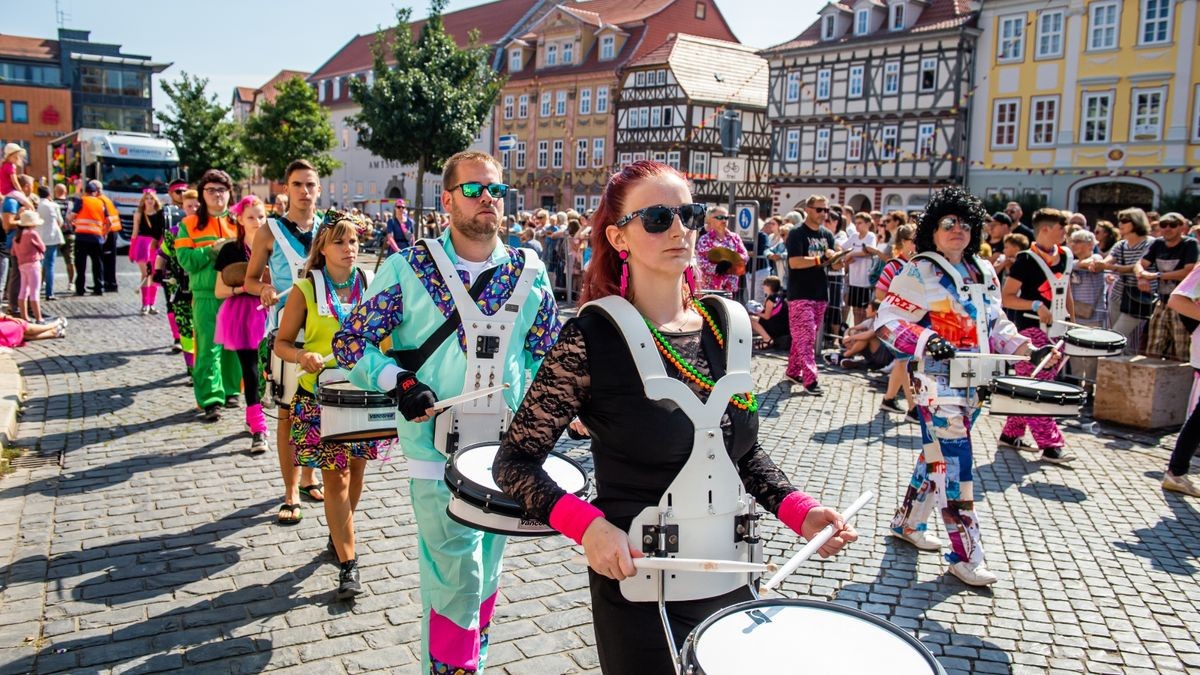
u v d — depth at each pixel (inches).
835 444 296.4
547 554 195.5
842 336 492.4
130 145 1156.5
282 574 180.2
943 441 184.5
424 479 120.9
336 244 181.2
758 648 70.2
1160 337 361.1
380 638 155.1
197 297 292.5
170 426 290.5
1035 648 159.2
